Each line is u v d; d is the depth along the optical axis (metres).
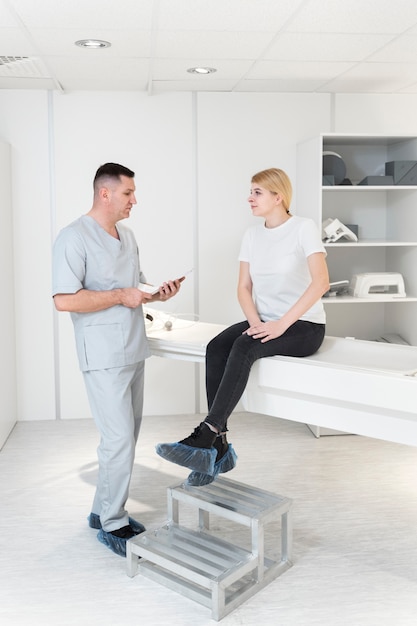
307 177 4.51
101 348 2.79
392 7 2.92
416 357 2.73
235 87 4.53
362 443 4.27
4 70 3.97
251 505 2.67
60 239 2.76
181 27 3.18
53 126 4.55
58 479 3.68
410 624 2.34
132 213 4.70
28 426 4.64
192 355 2.98
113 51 3.59
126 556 2.78
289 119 4.74
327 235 4.40
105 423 2.83
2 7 2.85
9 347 4.48
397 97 4.79
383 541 2.95
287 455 4.05
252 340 2.67
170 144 4.67
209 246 4.79
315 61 3.85
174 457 2.49
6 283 4.38
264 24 3.15
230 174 4.74
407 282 4.64
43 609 2.45
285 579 2.64
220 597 2.37
